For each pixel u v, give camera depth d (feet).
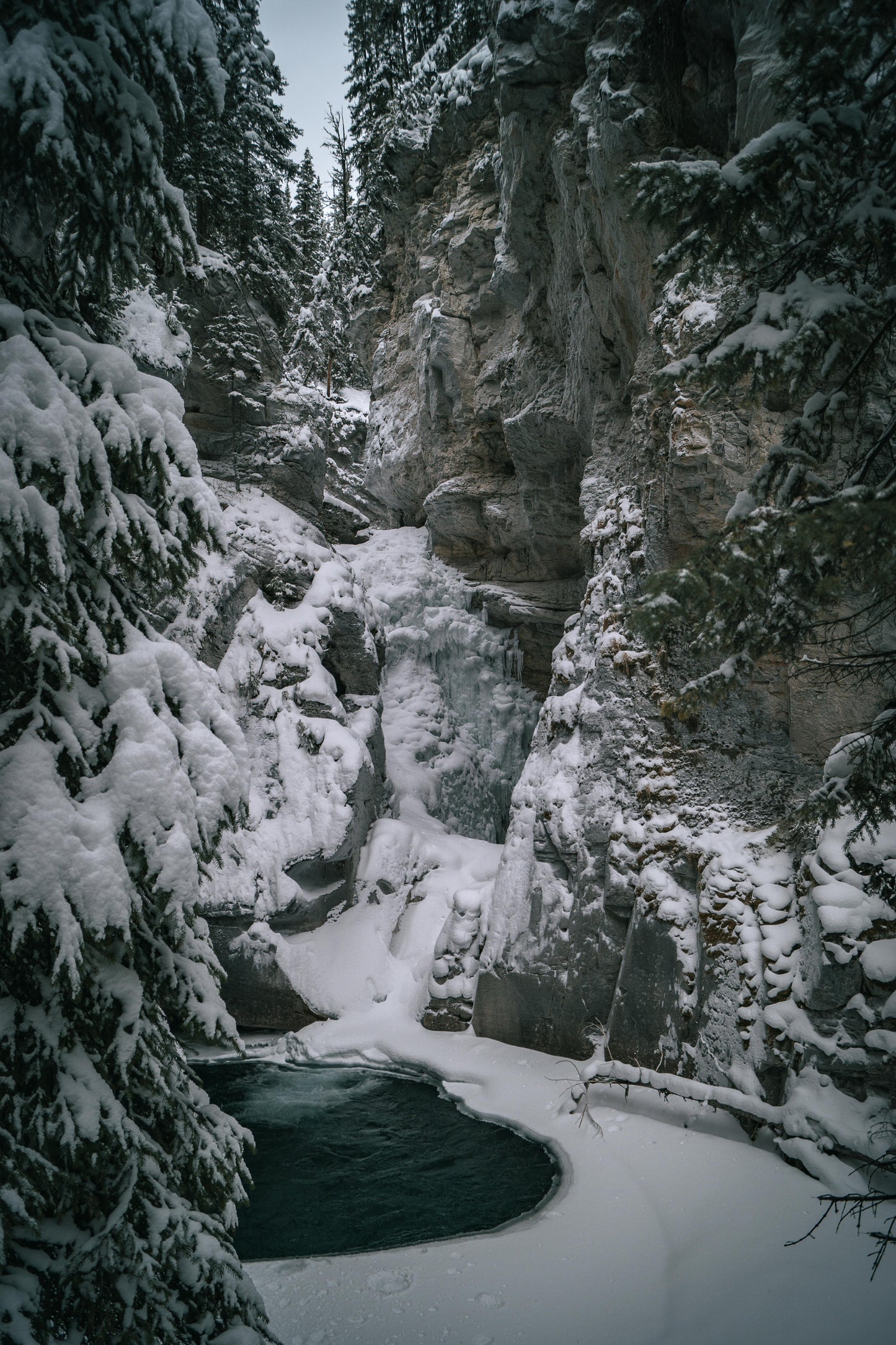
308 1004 49.98
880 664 20.45
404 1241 27.81
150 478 17.10
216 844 16.84
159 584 18.15
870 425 31.73
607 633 45.78
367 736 62.28
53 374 15.12
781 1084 32.58
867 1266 23.25
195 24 16.58
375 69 99.35
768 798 38.75
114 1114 14.66
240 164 78.69
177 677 17.13
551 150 57.00
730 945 36.06
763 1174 28.89
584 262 53.42
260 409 72.95
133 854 15.53
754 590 17.67
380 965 52.70
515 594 81.00
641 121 46.29
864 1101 29.66
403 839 59.67
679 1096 34.40
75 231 18.34
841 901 31.63
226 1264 15.56
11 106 15.37
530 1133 36.24
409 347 93.15
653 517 42.96
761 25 38.96
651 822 41.19
